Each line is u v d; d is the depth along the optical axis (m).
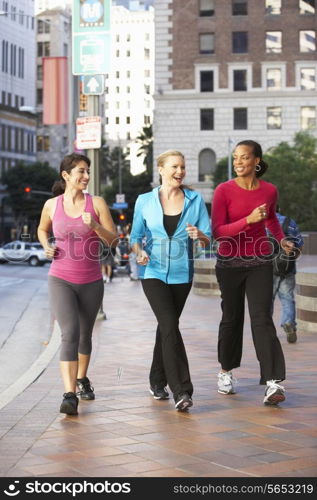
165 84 89.50
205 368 11.62
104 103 155.75
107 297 27.78
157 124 89.81
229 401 9.11
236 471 6.31
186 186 9.12
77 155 8.84
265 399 8.79
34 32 144.38
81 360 9.27
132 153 157.38
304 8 87.50
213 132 88.75
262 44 87.88
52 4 167.88
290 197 73.38
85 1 18.75
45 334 18.97
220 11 88.19
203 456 6.75
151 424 7.97
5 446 7.09
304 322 16.20
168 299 8.86
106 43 18.81
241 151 8.98
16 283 40.41
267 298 9.02
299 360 12.34
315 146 76.69
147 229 9.04
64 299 8.77
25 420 8.16
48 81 47.22
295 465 6.47
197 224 9.00
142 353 13.44
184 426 7.87
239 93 88.00
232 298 9.29
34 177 119.06
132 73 162.50
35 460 6.65
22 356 15.47
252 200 9.03
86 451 6.93
